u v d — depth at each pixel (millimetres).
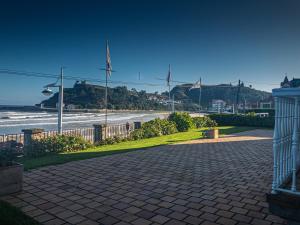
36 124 38250
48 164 9469
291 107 5105
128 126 18094
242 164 9719
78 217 5070
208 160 10398
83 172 8414
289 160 5016
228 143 15453
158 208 5527
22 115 70000
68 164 9555
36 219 4965
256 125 30359
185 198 6121
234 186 7039
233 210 5426
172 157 10992
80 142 13219
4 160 6480
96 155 11352
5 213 4793
